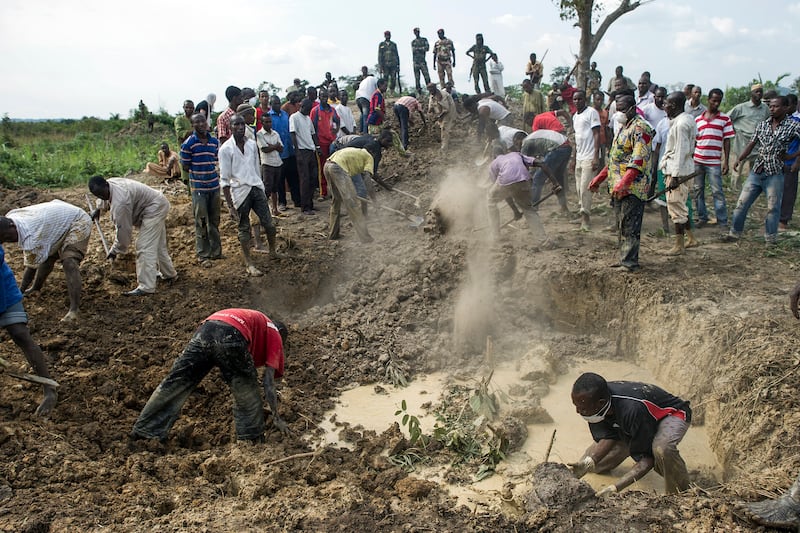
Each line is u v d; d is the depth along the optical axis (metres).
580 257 7.89
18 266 8.07
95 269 7.86
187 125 11.29
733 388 5.28
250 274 8.06
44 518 3.91
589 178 8.73
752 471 4.36
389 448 5.36
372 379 6.83
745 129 10.61
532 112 13.82
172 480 4.67
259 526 3.91
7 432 4.78
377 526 3.93
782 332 5.66
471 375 6.88
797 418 4.57
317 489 4.52
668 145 7.55
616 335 7.30
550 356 6.82
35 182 13.46
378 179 9.94
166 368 6.15
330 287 8.50
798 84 16.48
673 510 3.83
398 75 18.77
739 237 8.34
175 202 10.59
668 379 6.40
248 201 7.92
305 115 10.29
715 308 6.34
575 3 13.60
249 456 4.90
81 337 6.38
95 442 5.04
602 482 4.78
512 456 5.34
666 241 8.53
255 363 5.27
